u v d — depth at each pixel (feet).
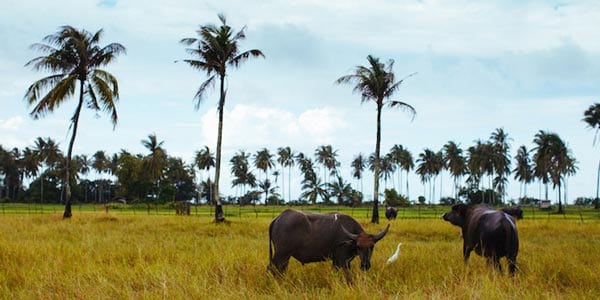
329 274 34.71
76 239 58.90
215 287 28.84
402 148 414.41
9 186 385.70
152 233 73.05
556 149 264.31
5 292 28.45
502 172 327.67
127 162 282.97
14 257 38.60
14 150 371.35
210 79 95.20
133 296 26.73
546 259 38.78
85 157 433.07
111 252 42.50
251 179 409.28
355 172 436.35
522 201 417.90
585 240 69.62
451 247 54.70
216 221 88.79
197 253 43.01
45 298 27.09
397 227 84.94
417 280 32.19
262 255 42.19
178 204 144.25
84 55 100.27
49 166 368.89
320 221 36.37
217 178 91.30
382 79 105.40
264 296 28.53
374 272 35.04
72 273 33.09
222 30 95.40
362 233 35.86
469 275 34.73
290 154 419.95
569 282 33.35
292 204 399.03
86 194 405.18
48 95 97.71
